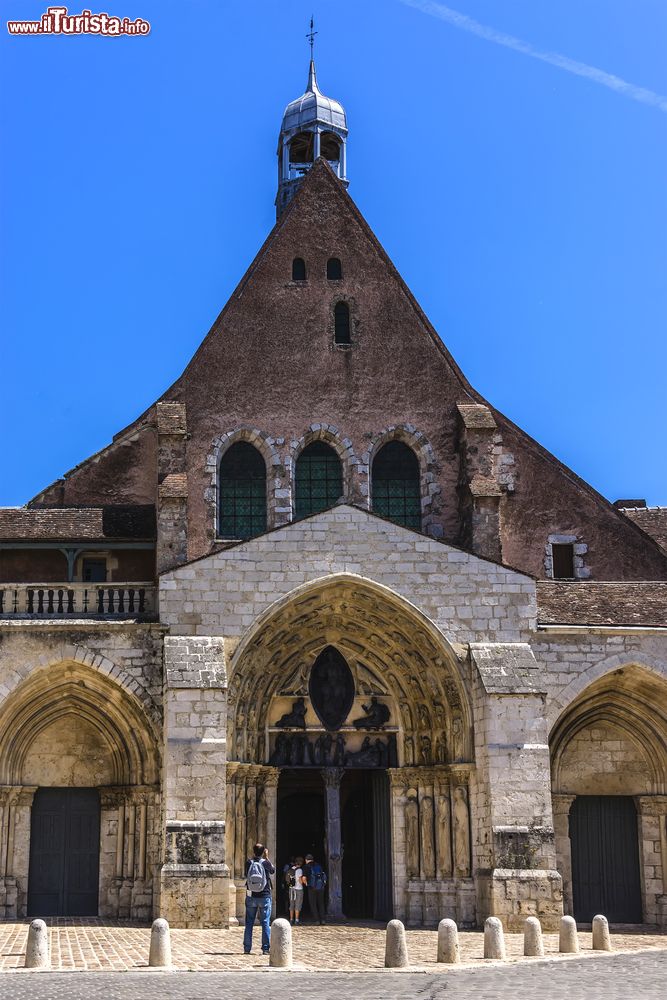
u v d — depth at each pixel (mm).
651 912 35844
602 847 36500
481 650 33500
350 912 37875
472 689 33469
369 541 34188
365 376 40219
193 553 38062
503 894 31109
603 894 36219
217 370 39750
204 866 30359
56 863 34281
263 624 33312
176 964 22500
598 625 34656
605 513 40125
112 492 39312
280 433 39406
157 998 17766
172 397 39250
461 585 34188
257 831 33812
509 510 39938
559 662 34156
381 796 35781
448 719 34156
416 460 40062
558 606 35531
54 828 34500
